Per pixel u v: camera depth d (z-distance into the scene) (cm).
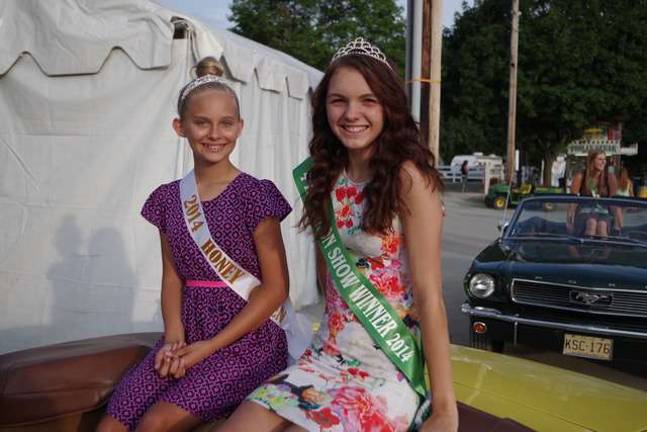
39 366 233
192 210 215
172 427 199
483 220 1827
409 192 175
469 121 3134
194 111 213
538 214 636
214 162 217
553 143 3016
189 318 217
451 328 661
